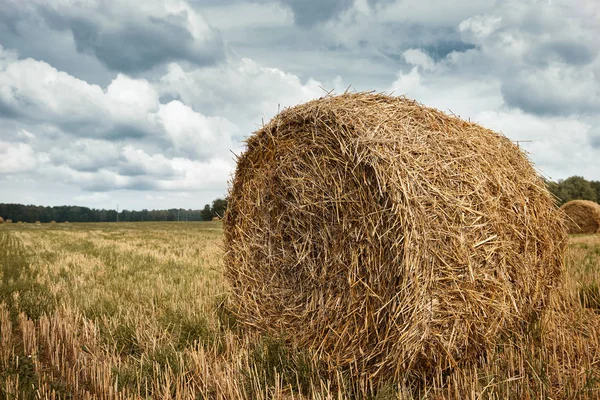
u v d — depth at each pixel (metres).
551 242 5.62
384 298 4.31
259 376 4.40
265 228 5.90
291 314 5.40
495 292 4.61
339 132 4.80
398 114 4.88
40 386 4.18
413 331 4.07
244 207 6.29
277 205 5.73
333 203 4.91
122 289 8.32
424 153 4.51
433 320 4.18
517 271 4.99
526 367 4.40
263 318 5.76
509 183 5.12
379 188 4.26
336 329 4.79
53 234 29.83
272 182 5.80
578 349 4.70
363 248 4.54
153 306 6.84
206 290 7.85
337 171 4.86
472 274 4.32
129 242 21.08
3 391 4.02
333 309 4.86
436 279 4.17
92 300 7.23
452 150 4.75
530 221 5.24
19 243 21.08
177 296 7.40
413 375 4.36
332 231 4.93
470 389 3.89
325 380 4.43
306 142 5.30
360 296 4.56
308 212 5.20
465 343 4.42
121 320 6.25
